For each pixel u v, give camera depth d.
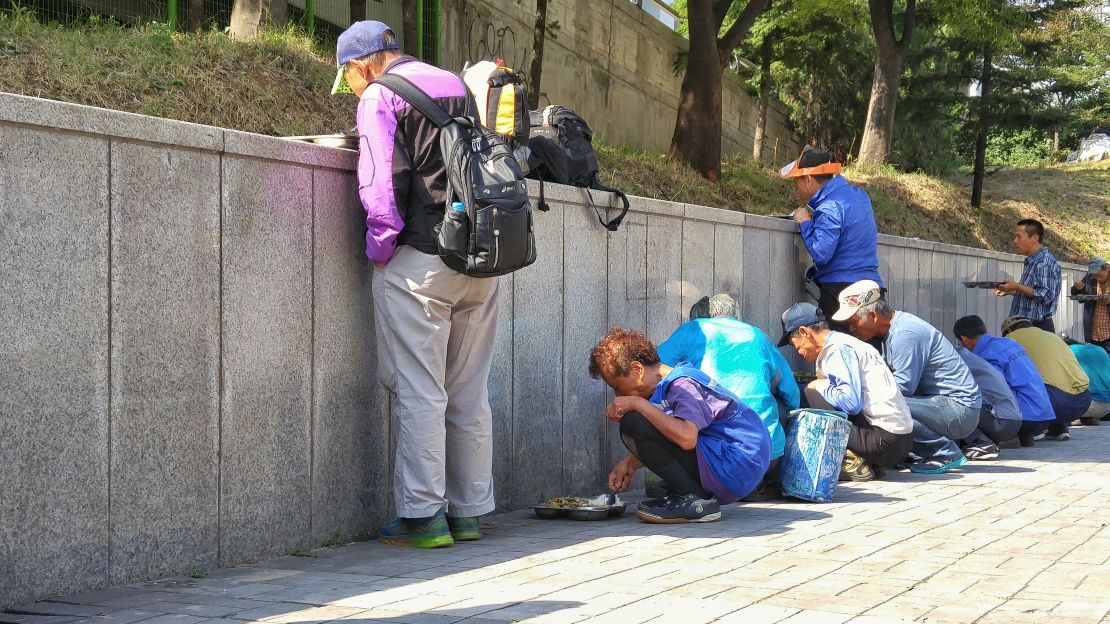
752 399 5.81
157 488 3.77
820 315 6.84
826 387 6.69
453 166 4.23
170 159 3.80
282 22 10.69
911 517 5.29
